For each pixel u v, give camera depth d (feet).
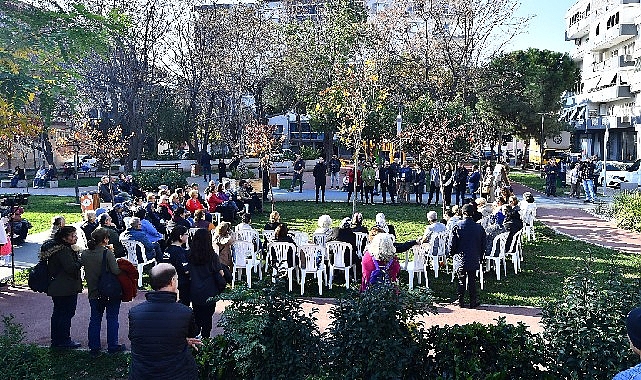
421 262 37.32
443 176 75.20
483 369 19.02
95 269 25.68
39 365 18.80
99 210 49.34
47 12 26.68
